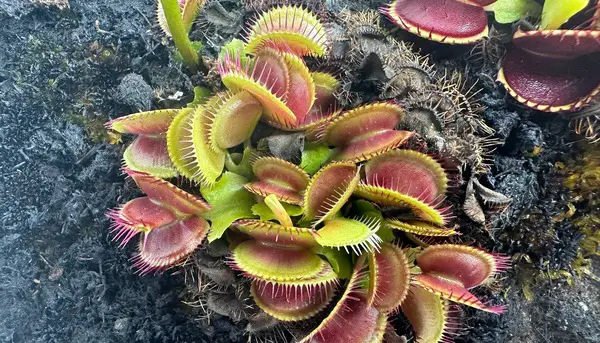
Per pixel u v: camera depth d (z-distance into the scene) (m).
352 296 0.11
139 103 0.14
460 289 0.11
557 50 0.13
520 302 0.14
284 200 0.11
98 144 0.15
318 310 0.11
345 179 0.11
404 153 0.11
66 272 0.14
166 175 0.12
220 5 0.14
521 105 0.14
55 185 0.15
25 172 0.15
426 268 0.11
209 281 0.12
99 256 0.14
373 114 0.11
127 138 0.15
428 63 0.15
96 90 0.15
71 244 0.15
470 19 0.14
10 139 0.15
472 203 0.12
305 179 0.11
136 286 0.14
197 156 0.11
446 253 0.11
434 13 0.14
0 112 0.15
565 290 0.14
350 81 0.13
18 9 0.16
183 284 0.14
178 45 0.13
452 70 0.15
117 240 0.14
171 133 0.11
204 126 0.11
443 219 0.11
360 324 0.11
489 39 0.14
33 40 0.16
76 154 0.15
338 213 0.12
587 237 0.14
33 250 0.15
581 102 0.13
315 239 0.10
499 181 0.13
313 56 0.13
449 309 0.12
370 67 0.12
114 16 0.16
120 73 0.15
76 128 0.15
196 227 0.11
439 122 0.12
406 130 0.12
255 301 0.11
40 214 0.15
